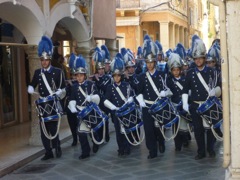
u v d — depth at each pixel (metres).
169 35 26.38
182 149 8.38
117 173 6.81
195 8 36.94
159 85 7.58
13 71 11.64
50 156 7.96
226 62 4.41
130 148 8.45
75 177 6.68
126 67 9.41
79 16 10.95
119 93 7.85
